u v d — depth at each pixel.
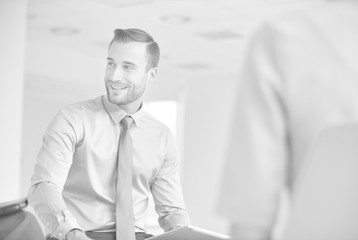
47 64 9.92
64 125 2.68
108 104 2.80
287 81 0.98
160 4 6.98
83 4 7.09
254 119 1.00
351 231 1.01
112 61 2.75
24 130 10.44
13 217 1.99
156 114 12.64
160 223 2.95
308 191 0.99
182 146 12.92
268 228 1.00
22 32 6.17
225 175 1.03
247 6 6.95
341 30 0.99
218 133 12.48
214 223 12.30
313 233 1.01
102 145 2.76
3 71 5.96
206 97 12.66
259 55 1.01
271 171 0.98
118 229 2.68
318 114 0.97
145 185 2.91
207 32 8.41
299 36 0.99
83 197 2.79
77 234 2.41
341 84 0.97
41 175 2.59
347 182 0.98
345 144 0.97
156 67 2.88
